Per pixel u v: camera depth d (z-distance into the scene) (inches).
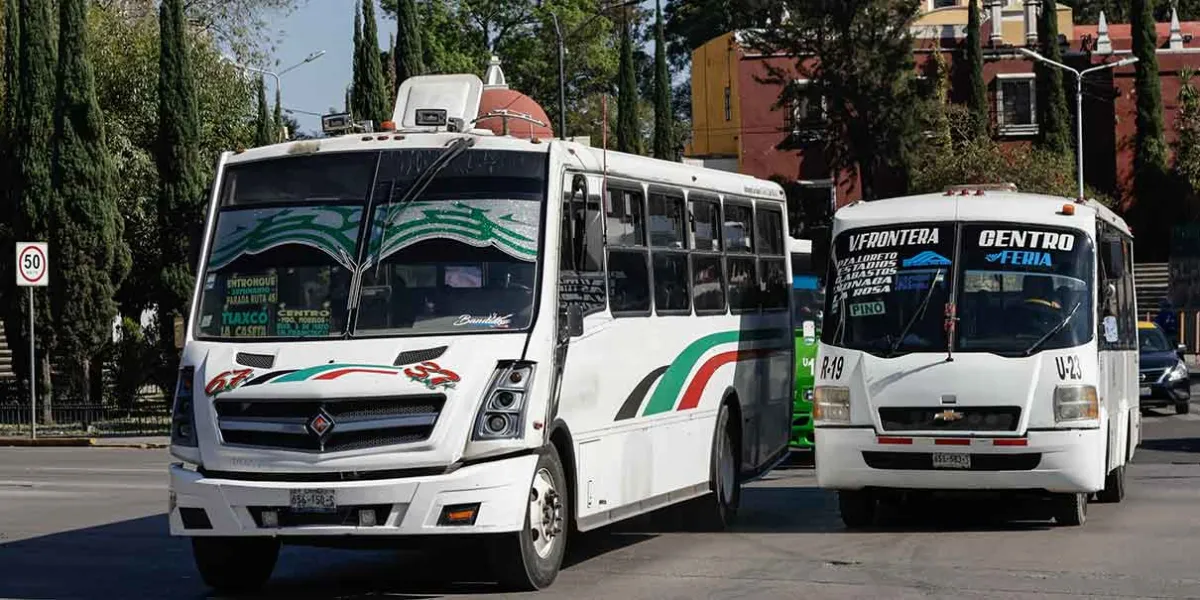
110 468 893.2
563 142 457.1
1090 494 621.6
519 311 423.5
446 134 447.5
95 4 1653.5
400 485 396.5
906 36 2284.7
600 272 477.1
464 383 405.1
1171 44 2583.7
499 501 403.5
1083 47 2573.8
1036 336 547.2
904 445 548.1
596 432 468.4
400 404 402.9
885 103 2267.5
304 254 434.9
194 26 1824.6
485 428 406.0
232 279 436.8
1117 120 2551.7
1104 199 2379.4
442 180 439.5
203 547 438.0
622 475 490.3
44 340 1254.9
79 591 447.8
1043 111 2544.3
